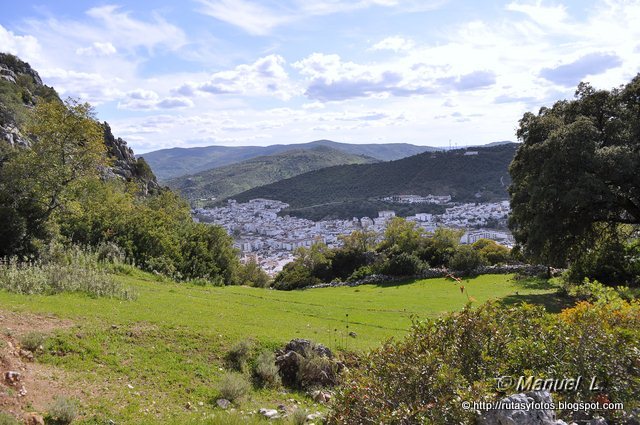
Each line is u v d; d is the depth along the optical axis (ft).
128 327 41.14
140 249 101.60
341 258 157.28
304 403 35.45
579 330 20.86
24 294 48.14
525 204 84.23
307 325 56.34
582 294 73.41
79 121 84.17
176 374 35.37
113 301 52.01
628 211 76.74
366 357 22.84
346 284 127.34
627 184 71.05
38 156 82.07
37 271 55.52
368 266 143.43
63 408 25.11
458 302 81.97
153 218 116.98
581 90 87.86
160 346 39.14
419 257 140.77
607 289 32.12
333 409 21.54
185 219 157.69
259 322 53.31
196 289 81.71
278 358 40.37
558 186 71.31
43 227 80.74
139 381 33.01
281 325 53.47
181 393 32.86
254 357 40.96
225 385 33.76
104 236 96.12
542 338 20.95
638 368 19.24
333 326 58.08
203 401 32.45
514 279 108.37
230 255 129.39
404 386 18.95
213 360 39.24
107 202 108.99
